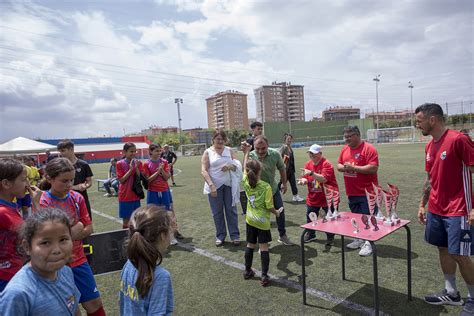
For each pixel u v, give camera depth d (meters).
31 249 1.59
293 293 3.73
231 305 3.55
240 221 7.38
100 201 11.34
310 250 5.17
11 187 2.24
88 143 57.38
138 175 5.50
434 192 3.20
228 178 5.66
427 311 3.17
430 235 3.29
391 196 3.37
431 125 3.15
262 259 3.97
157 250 1.66
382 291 3.64
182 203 9.80
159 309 1.59
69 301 1.75
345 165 4.77
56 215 1.63
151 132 117.50
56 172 2.54
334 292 3.69
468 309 3.01
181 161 31.94
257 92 103.56
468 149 2.87
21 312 1.51
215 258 5.07
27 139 18.12
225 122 109.19
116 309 3.72
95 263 3.08
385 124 75.62
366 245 4.82
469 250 2.94
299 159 24.02
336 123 73.69
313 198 5.42
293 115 105.56
